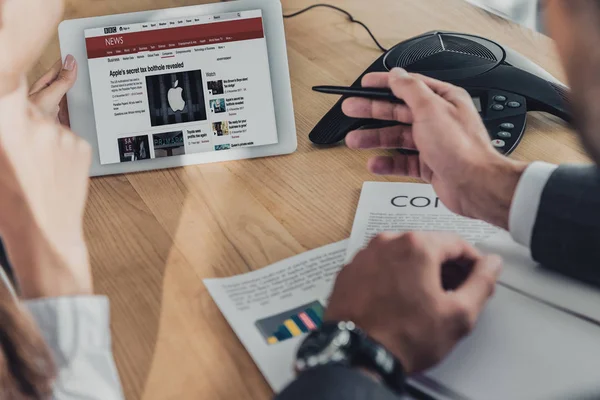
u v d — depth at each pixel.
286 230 0.86
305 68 1.14
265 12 0.97
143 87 0.96
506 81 0.99
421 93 0.82
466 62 1.02
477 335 0.67
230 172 0.97
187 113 0.97
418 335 0.63
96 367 0.65
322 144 1.00
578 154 0.94
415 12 1.27
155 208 0.91
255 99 0.97
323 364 0.58
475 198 0.78
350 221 0.87
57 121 0.95
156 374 0.69
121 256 0.84
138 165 0.97
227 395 0.66
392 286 0.65
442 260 0.68
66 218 0.72
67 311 0.65
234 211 0.90
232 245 0.84
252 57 0.97
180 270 0.81
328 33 1.22
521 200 0.73
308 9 1.29
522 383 0.62
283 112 0.98
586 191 0.70
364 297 0.65
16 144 0.70
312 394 0.56
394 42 1.19
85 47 0.96
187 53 0.96
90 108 0.96
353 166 0.96
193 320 0.75
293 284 0.78
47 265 0.70
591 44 0.46
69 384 0.64
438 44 1.06
